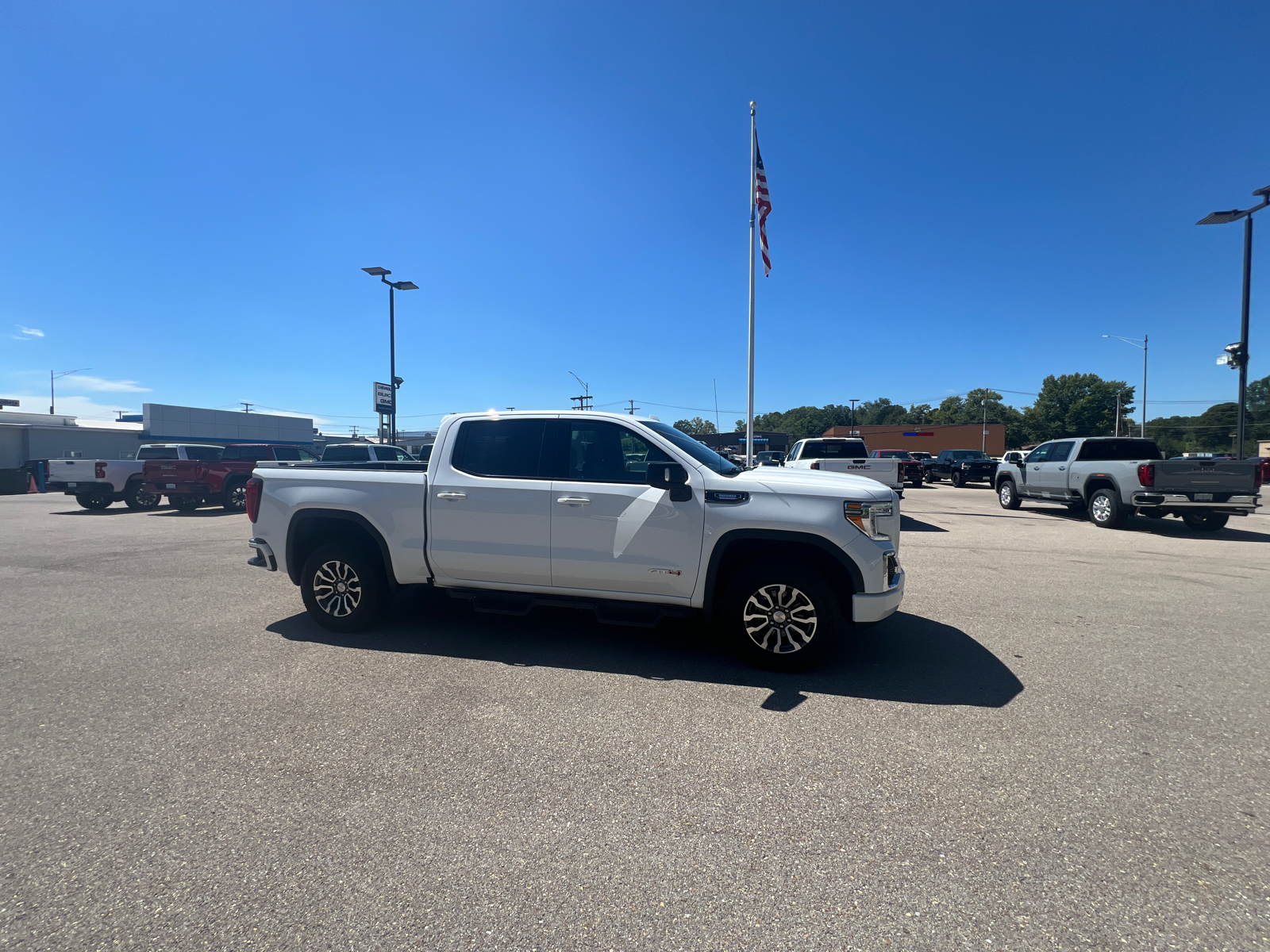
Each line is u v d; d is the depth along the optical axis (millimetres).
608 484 4633
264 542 5301
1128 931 2018
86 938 1969
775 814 2666
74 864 2322
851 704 3818
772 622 4332
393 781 2918
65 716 3596
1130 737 3389
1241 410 18562
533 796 2797
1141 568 8148
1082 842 2480
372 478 5055
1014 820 2623
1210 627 5484
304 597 5191
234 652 4711
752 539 4402
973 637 5172
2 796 2781
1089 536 11258
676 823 2602
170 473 14789
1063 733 3434
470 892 2189
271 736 3359
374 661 4531
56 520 13469
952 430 65250
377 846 2441
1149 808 2717
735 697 3920
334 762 3084
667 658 4613
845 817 2643
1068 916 2078
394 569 5004
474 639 5066
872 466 13414
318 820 2609
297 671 4324
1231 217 18359
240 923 2037
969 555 9070
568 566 4641
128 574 7543
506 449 4902
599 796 2801
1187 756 3186
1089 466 12828
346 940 1971
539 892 2193
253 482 5367
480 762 3092
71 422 44719
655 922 2055
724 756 3166
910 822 2609
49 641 4969
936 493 22641
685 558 4441
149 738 3334
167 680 4156
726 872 2299
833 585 4500
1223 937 1993
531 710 3707
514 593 4867
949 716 3645
